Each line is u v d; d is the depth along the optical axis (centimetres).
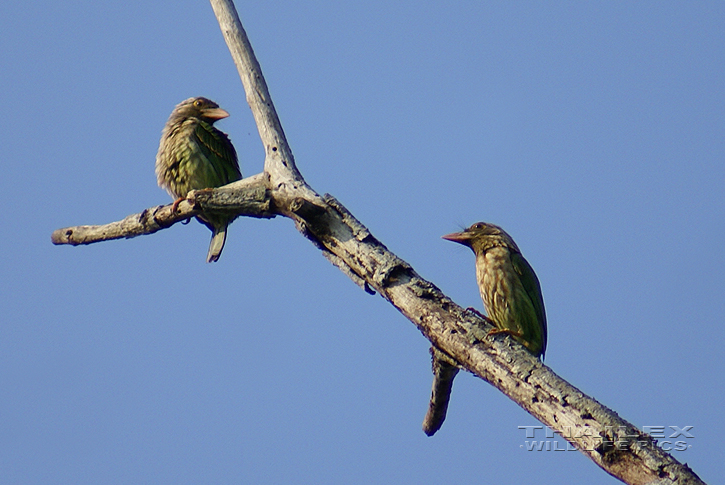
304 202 1055
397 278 1005
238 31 1281
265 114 1223
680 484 728
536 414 847
